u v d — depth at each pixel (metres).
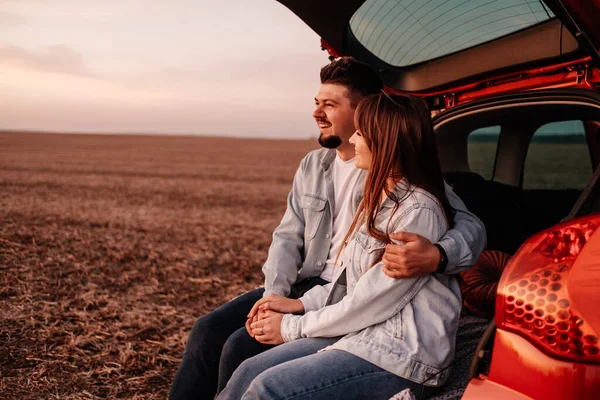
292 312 2.05
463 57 2.52
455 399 1.70
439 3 2.26
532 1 1.99
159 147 74.81
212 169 36.94
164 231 10.67
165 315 4.95
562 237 1.22
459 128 2.97
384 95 1.84
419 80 2.79
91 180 23.98
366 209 1.87
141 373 3.59
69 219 11.45
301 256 2.58
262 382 1.65
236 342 2.12
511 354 1.23
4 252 7.34
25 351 3.81
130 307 5.12
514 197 3.05
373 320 1.73
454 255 1.71
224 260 7.97
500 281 1.28
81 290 5.61
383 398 1.65
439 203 1.84
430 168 1.84
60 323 4.47
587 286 1.13
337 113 2.30
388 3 2.40
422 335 1.69
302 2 2.41
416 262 1.65
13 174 25.58
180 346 4.14
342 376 1.64
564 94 2.23
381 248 1.82
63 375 3.46
